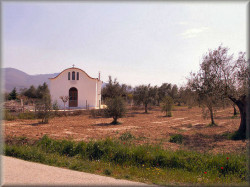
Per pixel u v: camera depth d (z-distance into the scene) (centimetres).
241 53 1186
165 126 1792
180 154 787
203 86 1297
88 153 847
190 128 1683
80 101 3378
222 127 1712
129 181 561
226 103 1469
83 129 1543
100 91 3841
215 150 935
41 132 1361
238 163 686
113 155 809
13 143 971
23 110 2391
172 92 4806
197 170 688
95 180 549
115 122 1922
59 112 2469
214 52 1270
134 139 1170
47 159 737
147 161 758
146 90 3381
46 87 5484
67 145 898
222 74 1234
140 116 2803
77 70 3384
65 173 594
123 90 4191
